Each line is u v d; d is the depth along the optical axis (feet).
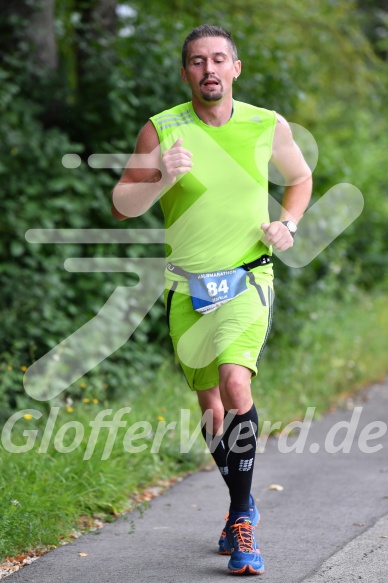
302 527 40.47
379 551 36.50
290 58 90.33
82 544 38.65
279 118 36.68
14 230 68.33
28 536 37.40
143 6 89.40
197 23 88.28
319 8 102.01
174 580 33.73
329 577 33.58
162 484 49.29
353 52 105.09
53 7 77.82
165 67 78.43
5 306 64.39
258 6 96.12
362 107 131.95
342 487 47.62
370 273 135.95
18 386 56.39
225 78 35.35
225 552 36.83
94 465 45.14
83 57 78.54
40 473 42.96
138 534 40.11
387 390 81.46
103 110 76.74
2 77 70.03
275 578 33.65
